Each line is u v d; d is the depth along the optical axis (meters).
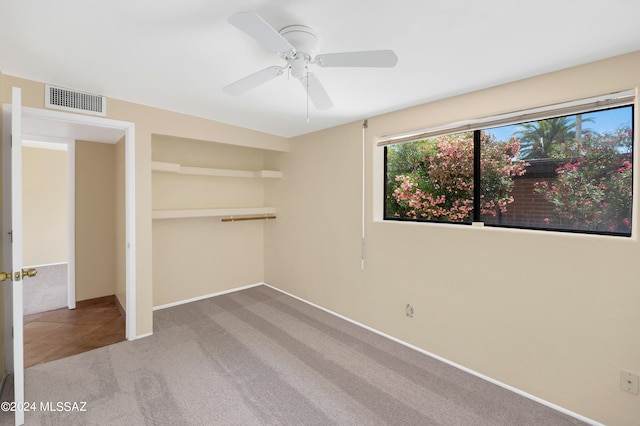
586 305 1.82
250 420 1.82
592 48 1.63
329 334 2.96
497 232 2.18
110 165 3.89
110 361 2.44
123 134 3.22
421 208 2.95
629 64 1.67
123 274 3.40
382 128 2.92
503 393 2.10
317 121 3.21
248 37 1.57
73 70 2.02
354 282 3.22
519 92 2.06
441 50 1.67
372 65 1.48
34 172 5.46
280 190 4.25
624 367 1.70
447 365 2.44
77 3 1.29
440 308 2.51
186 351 2.61
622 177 1.89
